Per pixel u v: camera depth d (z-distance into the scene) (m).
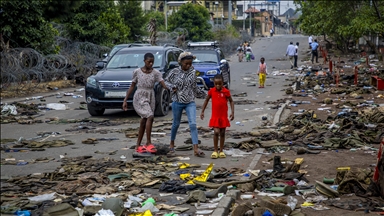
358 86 20.55
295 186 7.13
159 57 15.75
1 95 20.70
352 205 6.22
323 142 10.29
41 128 13.42
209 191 6.98
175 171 8.44
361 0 30.59
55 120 14.67
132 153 10.03
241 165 8.83
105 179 7.91
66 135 12.30
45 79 24.67
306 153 9.49
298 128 12.12
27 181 7.90
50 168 8.98
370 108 14.15
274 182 7.45
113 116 15.38
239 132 12.10
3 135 12.49
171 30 58.34
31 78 24.34
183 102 9.78
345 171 7.26
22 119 14.95
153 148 9.90
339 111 14.59
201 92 9.82
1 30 25.73
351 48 48.25
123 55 16.09
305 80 24.02
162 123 13.51
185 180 7.73
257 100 18.42
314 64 36.22
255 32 113.62
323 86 21.33
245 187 7.08
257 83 25.52
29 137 12.16
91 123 14.08
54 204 6.59
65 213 6.21
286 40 75.94
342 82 22.11
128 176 7.99
